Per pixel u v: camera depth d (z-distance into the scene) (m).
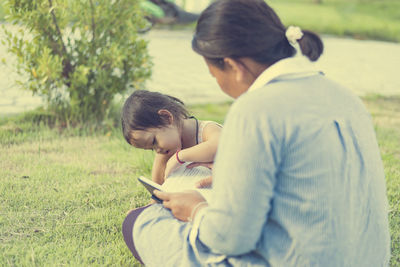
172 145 2.11
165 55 8.64
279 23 1.44
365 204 1.41
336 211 1.32
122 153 3.68
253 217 1.31
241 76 1.46
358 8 17.61
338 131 1.34
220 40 1.40
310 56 1.46
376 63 9.17
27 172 3.20
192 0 10.97
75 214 2.64
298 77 1.39
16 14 3.83
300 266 1.36
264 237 1.40
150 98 2.12
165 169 2.32
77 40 4.18
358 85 7.04
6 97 5.04
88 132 4.10
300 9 17.05
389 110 5.56
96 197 2.87
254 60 1.43
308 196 1.30
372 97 6.21
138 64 4.34
